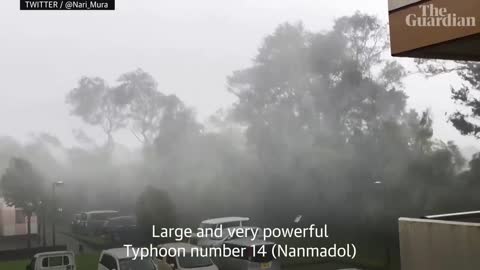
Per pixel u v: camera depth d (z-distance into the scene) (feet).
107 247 59.31
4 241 61.05
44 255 41.86
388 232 67.21
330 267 54.08
